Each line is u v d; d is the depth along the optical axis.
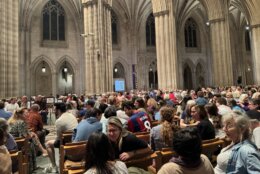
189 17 46.12
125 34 40.94
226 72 31.12
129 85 40.22
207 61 46.75
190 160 2.66
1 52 13.06
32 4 34.81
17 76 14.10
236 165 3.32
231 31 46.97
